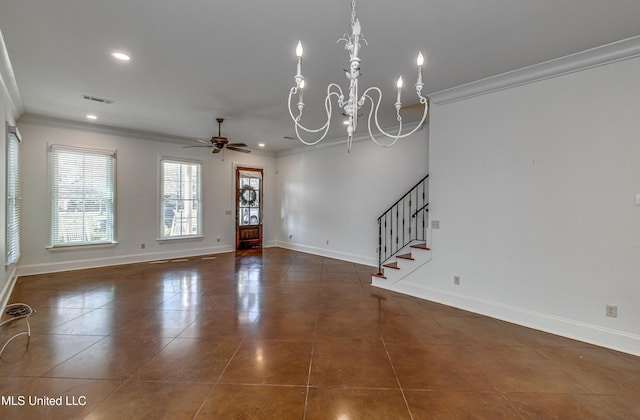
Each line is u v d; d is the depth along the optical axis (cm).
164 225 653
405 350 268
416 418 183
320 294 427
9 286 411
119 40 261
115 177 580
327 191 707
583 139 285
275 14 222
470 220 363
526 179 320
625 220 266
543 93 308
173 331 300
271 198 845
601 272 278
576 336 290
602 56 270
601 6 210
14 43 265
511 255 331
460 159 372
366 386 214
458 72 319
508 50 274
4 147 360
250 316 343
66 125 523
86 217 552
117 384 212
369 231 614
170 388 209
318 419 181
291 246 809
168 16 226
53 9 217
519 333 303
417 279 419
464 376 228
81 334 291
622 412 190
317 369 235
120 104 433
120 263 593
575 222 291
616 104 269
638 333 261
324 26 237
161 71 322
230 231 765
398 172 561
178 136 647
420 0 204
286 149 806
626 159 265
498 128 339
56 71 324
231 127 568
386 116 479
